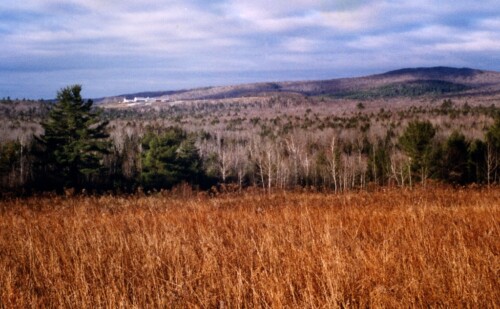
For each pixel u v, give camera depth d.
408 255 4.66
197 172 50.84
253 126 129.75
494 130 35.19
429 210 8.18
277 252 4.95
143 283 4.09
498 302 3.32
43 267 4.46
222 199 16.41
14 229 7.06
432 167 32.69
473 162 33.88
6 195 17.58
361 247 5.18
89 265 4.62
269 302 3.61
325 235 5.41
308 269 4.18
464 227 6.04
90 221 8.11
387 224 6.61
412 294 3.51
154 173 44.09
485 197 12.68
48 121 38.78
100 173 42.06
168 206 11.73
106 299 3.57
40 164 38.00
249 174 56.41
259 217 8.16
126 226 7.46
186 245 5.48
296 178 52.28
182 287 3.95
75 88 38.09
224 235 6.36
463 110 132.00
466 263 4.12
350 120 117.81
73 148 37.88
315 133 89.19
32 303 3.56
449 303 3.40
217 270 4.43
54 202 13.63
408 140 33.91
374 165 42.78
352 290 3.71
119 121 136.00
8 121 100.44
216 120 155.62
